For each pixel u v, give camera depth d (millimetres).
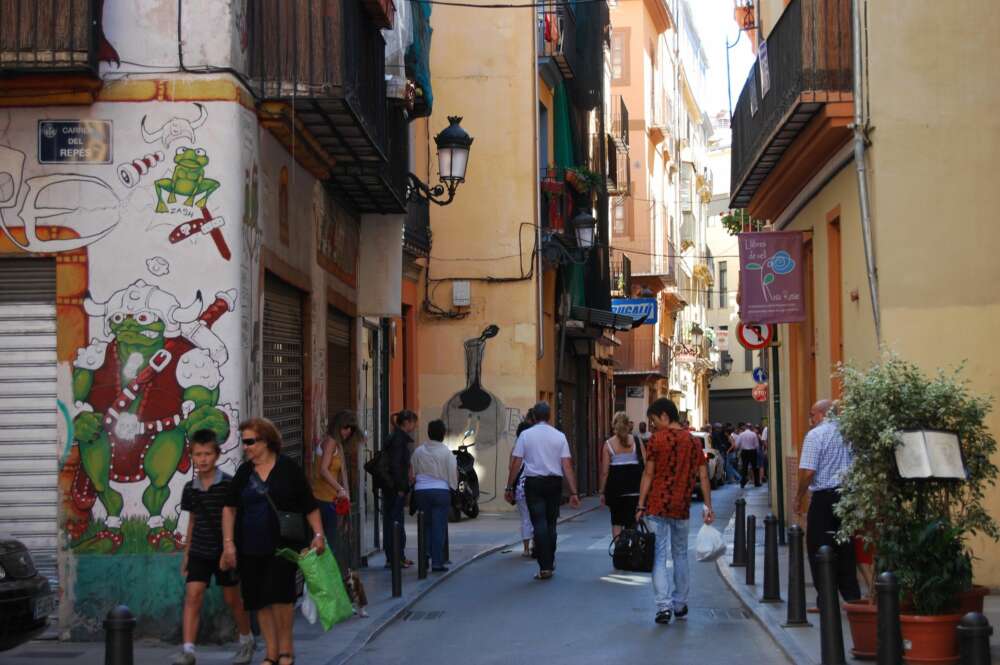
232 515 10172
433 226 31484
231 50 12312
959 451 10656
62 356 12203
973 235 14992
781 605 14109
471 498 28734
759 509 34125
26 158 12242
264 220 13320
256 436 10203
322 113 13594
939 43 15141
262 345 13297
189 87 12266
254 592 10195
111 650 7258
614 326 40062
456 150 20594
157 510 12086
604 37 45500
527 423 23141
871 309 15539
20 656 11234
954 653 10297
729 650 11828
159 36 12289
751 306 19438
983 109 15062
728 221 34781
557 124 35094
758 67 19078
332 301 17188
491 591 16281
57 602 12039
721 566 18109
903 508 10797
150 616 12023
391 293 19422
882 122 15172
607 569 18422
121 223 12234
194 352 12188
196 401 12156
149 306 12203
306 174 15445
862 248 16000
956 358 14914
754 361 91500
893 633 8930
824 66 15656
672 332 68000
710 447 49844
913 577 10508
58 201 12242
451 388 31188
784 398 24109
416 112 21656
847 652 11227
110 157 12242
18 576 9539
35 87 12141
